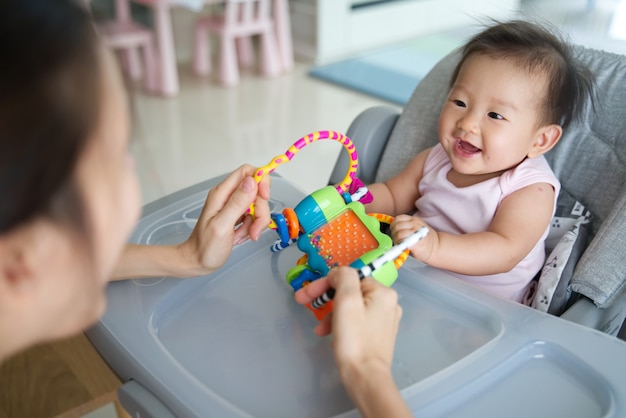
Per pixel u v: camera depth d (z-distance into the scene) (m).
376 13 3.45
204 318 0.68
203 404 0.53
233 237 0.67
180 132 2.43
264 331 0.65
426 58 3.29
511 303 0.67
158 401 0.54
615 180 0.86
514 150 0.86
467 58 0.88
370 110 1.11
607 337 0.60
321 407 0.55
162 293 0.68
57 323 0.35
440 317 0.67
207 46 3.12
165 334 0.65
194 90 2.91
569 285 0.78
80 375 0.77
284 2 3.08
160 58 2.78
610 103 0.89
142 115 2.60
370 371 0.45
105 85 0.29
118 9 2.89
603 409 0.54
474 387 0.56
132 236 0.80
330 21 3.25
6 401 0.73
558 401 0.55
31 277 0.30
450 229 0.94
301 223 0.69
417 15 3.66
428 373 0.59
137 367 0.58
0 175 0.26
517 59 0.83
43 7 0.26
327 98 2.80
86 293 0.34
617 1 3.86
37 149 0.26
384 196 1.02
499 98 0.84
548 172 0.88
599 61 0.92
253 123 2.52
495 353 0.59
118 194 0.33
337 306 0.48
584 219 0.88
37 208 0.27
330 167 2.14
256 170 0.67
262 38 3.04
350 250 0.68
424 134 1.05
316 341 0.64
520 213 0.84
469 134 0.86
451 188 0.94
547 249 0.92
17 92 0.25
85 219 0.30
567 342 0.60
